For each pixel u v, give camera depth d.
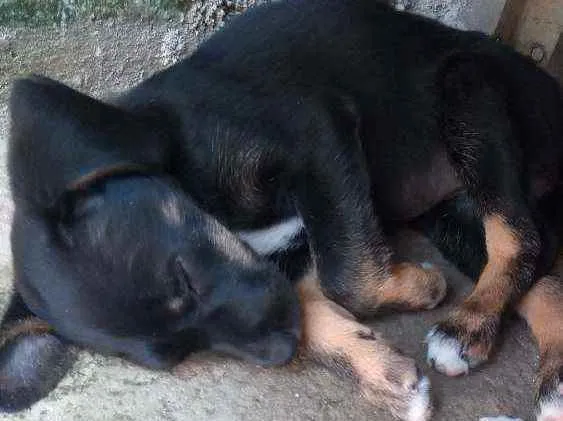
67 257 0.41
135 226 0.42
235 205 0.48
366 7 0.54
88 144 0.41
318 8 0.53
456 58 0.52
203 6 0.61
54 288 0.41
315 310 0.47
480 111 0.50
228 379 0.46
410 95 0.52
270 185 0.48
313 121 0.48
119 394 0.46
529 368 0.46
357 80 0.51
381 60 0.52
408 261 0.52
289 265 0.50
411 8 0.65
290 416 0.44
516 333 0.47
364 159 0.49
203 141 0.47
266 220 0.49
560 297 0.46
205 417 0.45
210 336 0.43
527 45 0.64
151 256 0.41
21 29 0.56
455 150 0.51
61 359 0.45
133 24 0.60
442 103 0.51
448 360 0.45
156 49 0.61
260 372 0.47
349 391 0.45
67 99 0.41
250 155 0.47
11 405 0.43
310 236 0.47
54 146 0.40
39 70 0.58
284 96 0.48
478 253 0.51
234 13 0.62
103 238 0.41
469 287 0.51
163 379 0.47
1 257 0.53
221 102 0.48
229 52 0.51
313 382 0.46
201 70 0.49
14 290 0.44
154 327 0.41
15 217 0.42
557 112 0.53
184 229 0.42
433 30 0.54
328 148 0.47
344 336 0.46
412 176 0.53
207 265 0.42
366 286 0.47
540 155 0.50
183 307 0.42
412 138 0.52
